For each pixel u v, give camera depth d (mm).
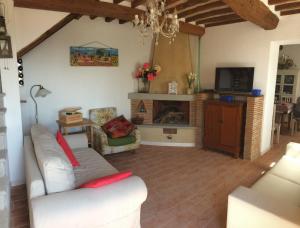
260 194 1854
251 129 4148
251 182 3408
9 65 3018
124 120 4633
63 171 1908
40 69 4004
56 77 4188
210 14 4055
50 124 4242
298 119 6086
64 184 1918
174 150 4770
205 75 5090
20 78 3814
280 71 7234
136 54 5145
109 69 4809
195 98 4863
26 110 3963
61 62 4203
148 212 2658
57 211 1669
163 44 5090
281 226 1584
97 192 1880
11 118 3119
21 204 2783
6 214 2152
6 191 2221
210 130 4621
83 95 4551
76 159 2988
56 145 2369
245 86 4328
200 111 4832
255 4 3117
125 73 5059
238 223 1824
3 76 3006
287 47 7199
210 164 4059
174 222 2488
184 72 5004
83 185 2021
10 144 3148
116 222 1946
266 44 4145
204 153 4598
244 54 4441
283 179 2564
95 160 3016
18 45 3197
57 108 4281
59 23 3561
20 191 3082
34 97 4012
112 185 1976
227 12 3852
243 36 4402
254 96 4152
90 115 4578
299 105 6078
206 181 3430
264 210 1653
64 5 3037
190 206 2787
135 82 5258
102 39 4605
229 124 4309
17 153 3201
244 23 4363
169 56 5059
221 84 4629
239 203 1785
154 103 5254
